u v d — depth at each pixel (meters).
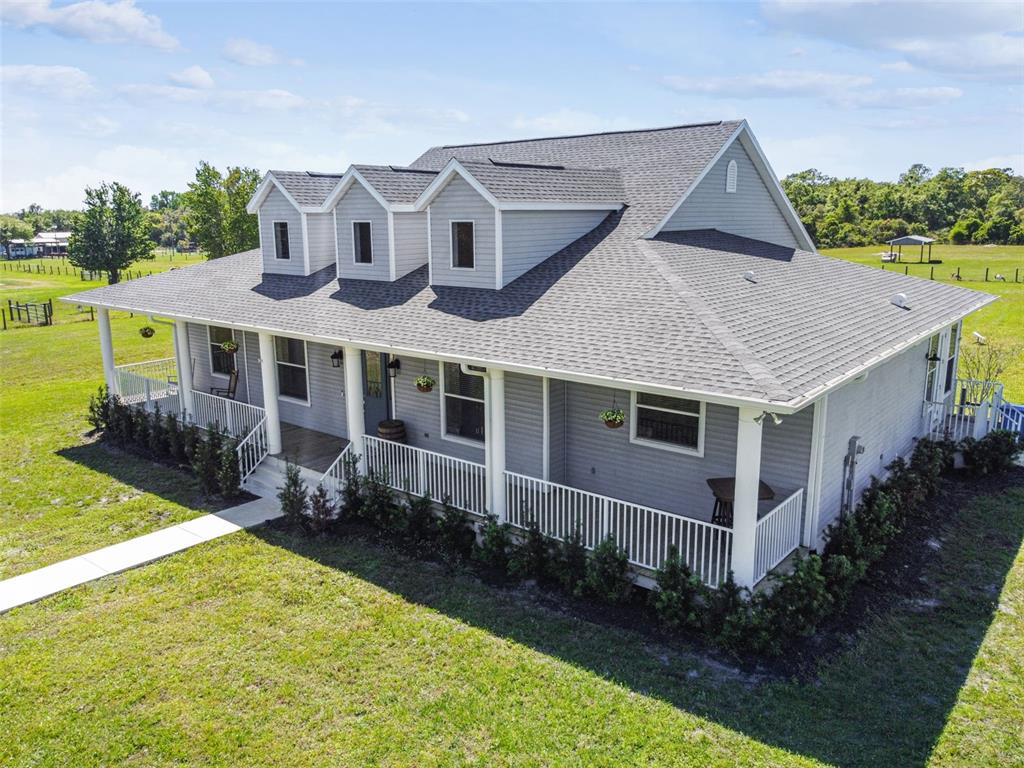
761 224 17.88
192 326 19.44
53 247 124.06
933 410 15.67
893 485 12.03
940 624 9.31
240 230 43.72
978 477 14.38
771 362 8.71
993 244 78.19
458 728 7.51
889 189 95.06
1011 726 7.46
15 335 37.34
